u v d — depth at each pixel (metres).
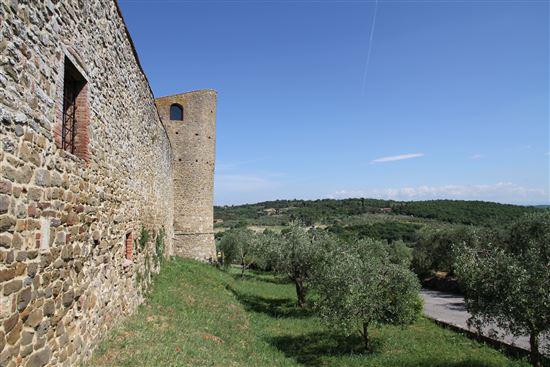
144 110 10.90
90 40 5.58
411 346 13.45
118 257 7.57
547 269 8.77
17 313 3.39
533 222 21.16
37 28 3.79
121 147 7.82
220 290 17.36
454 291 29.31
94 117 5.84
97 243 6.02
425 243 35.28
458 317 19.81
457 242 30.28
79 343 5.10
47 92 4.03
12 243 3.30
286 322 15.62
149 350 6.68
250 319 14.49
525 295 8.73
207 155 26.47
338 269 13.47
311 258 18.59
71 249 4.79
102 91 6.29
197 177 25.98
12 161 3.30
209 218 26.69
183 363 6.77
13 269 3.32
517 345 13.82
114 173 7.21
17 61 3.38
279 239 21.72
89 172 5.58
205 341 9.25
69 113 5.42
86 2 5.36
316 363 11.29
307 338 13.56
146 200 11.45
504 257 9.64
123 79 7.93
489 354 12.60
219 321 12.12
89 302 5.56
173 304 11.59
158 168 14.70
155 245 13.95
